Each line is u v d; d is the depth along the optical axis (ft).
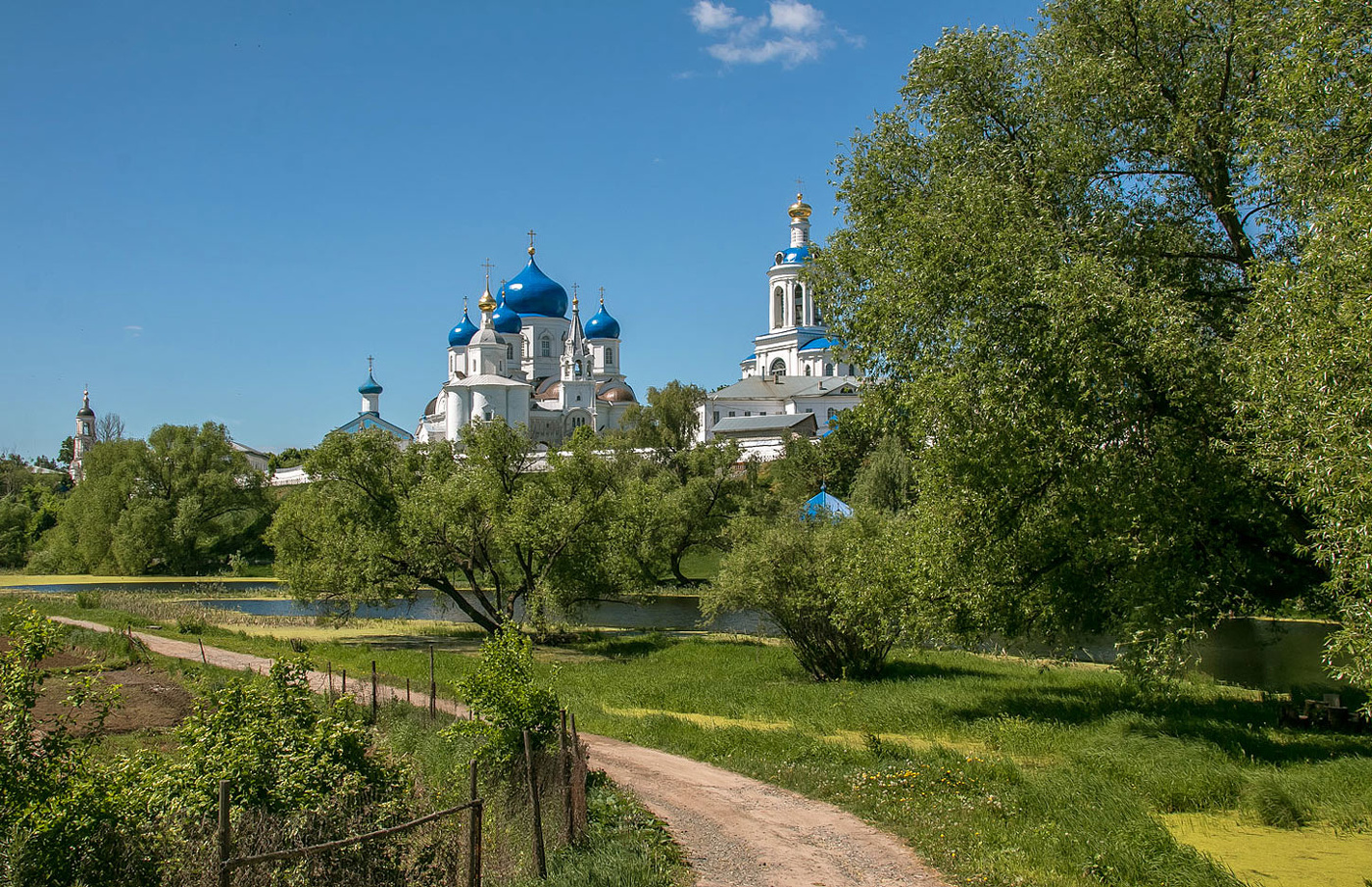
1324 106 50.98
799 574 95.76
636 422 291.58
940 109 76.33
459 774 50.29
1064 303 56.80
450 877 38.47
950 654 121.29
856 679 95.96
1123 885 38.34
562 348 447.42
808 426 358.43
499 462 134.21
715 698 83.15
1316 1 51.37
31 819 33.45
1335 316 43.32
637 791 52.90
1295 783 51.08
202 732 41.19
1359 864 41.37
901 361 73.56
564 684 93.56
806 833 45.88
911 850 43.65
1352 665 41.22
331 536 128.06
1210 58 66.39
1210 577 61.93
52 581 238.27
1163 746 60.13
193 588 220.84
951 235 65.87
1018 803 49.06
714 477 238.07
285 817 37.60
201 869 34.86
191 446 270.26
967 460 64.23
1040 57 73.82
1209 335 66.23
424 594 206.08
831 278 90.68
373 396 518.78
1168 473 58.80
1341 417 39.91
